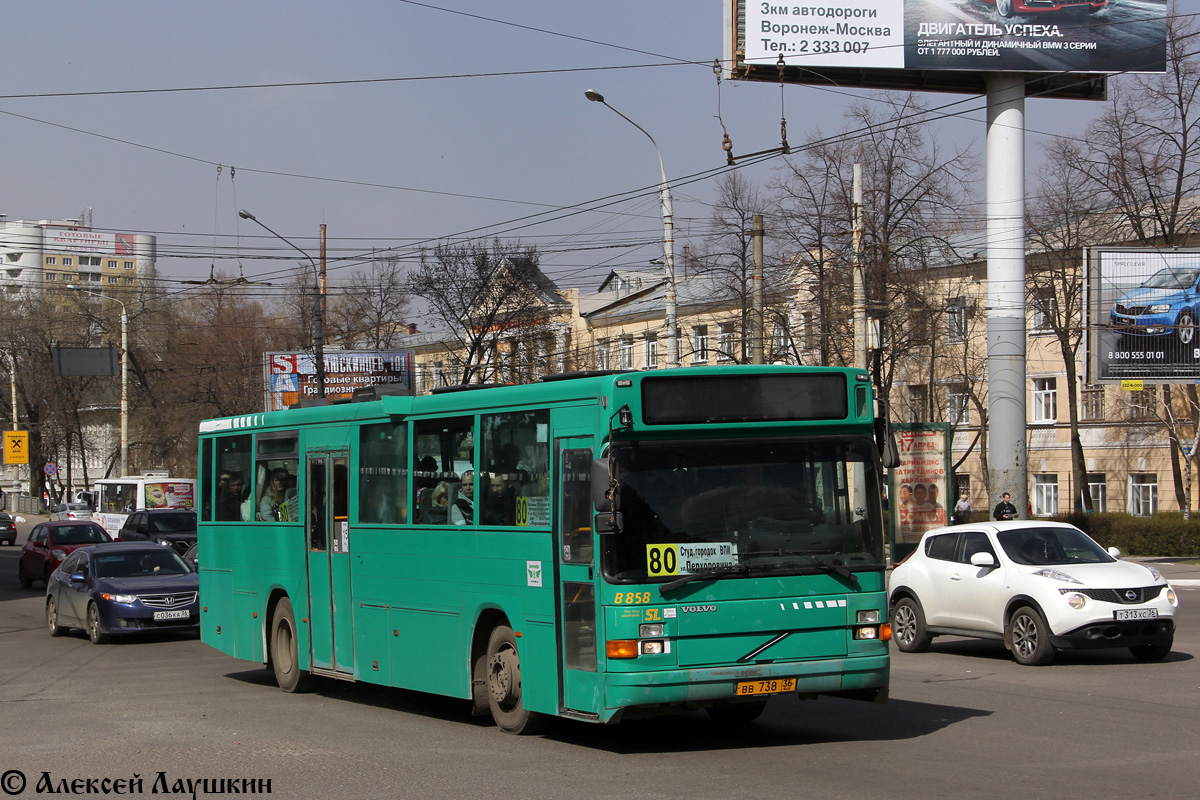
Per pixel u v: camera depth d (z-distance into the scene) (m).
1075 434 39.78
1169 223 35.78
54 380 63.75
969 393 42.88
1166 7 30.41
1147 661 13.58
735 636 8.30
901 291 34.69
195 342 60.53
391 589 11.05
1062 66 30.17
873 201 34.41
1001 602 13.80
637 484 8.32
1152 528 31.00
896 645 15.59
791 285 38.59
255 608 13.76
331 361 47.62
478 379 50.06
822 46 29.97
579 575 8.55
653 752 8.67
